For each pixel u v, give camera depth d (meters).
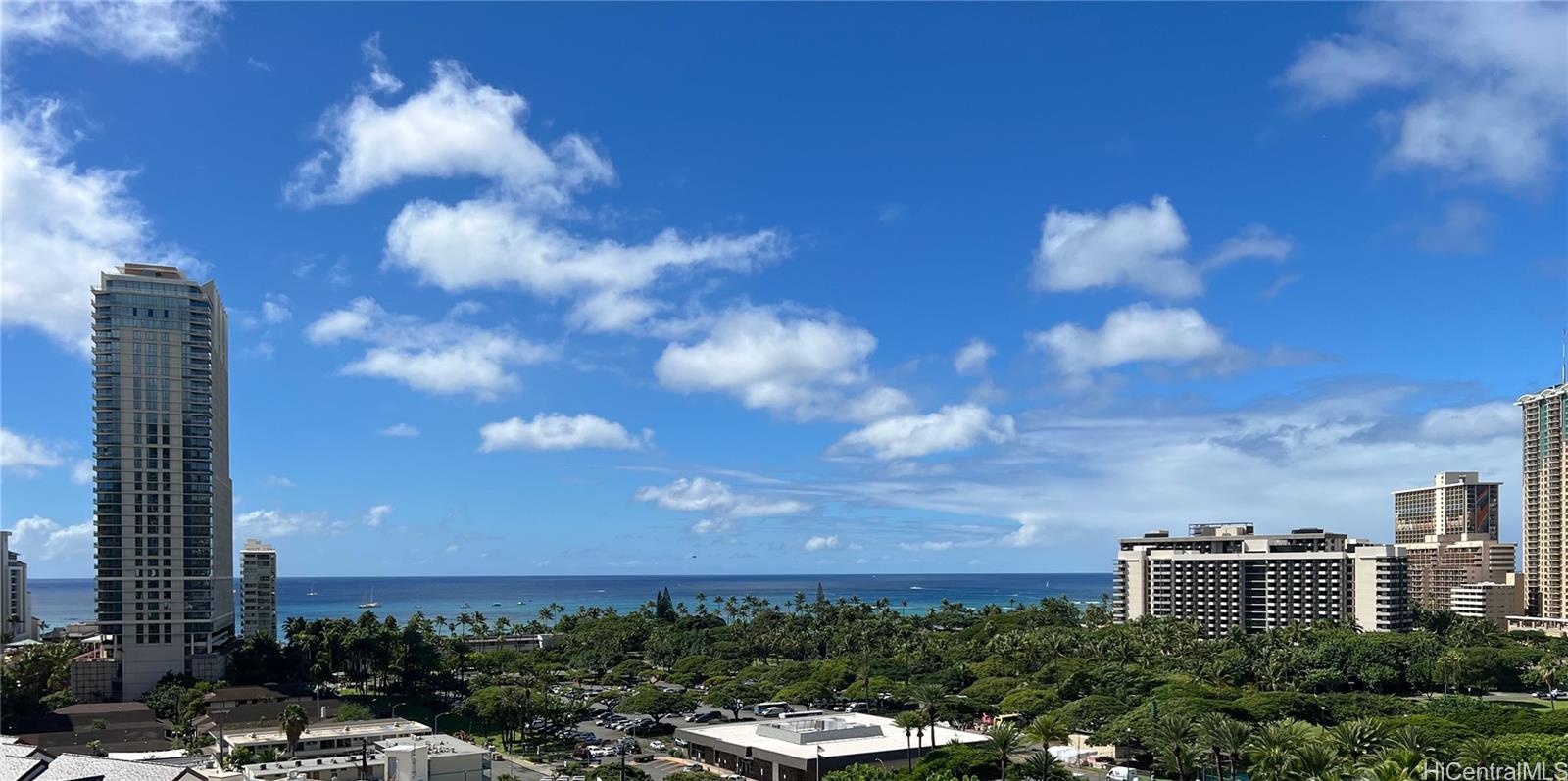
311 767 183.75
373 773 187.25
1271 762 152.62
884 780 180.12
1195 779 195.25
